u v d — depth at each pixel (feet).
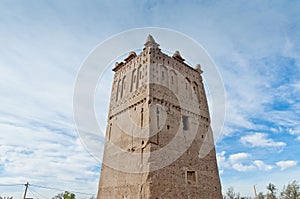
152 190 48.78
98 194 65.21
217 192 65.57
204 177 64.54
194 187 59.11
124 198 54.24
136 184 52.65
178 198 53.06
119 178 59.93
